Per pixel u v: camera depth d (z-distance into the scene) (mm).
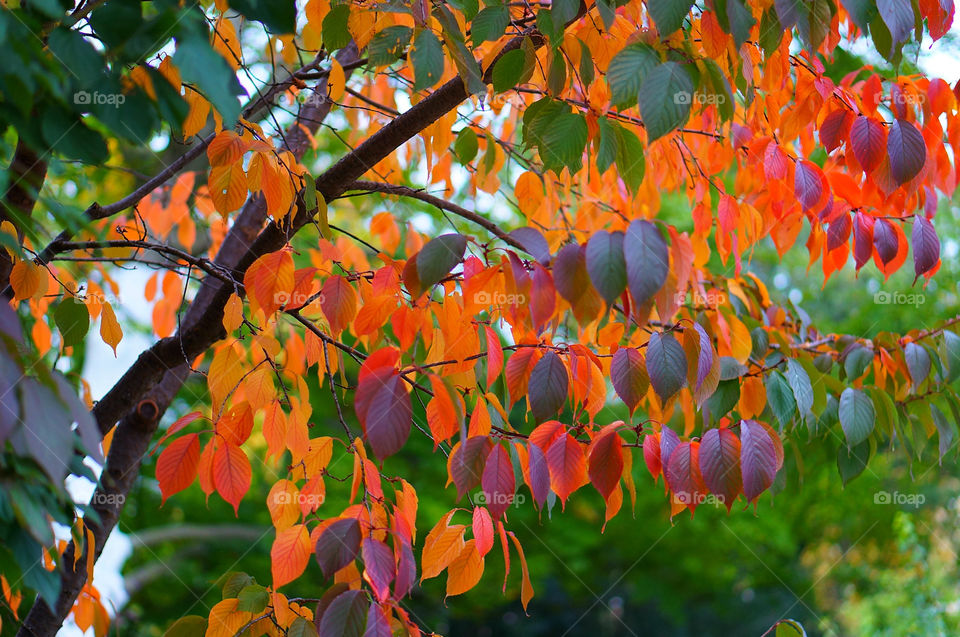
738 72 3219
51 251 3371
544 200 3975
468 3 3232
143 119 2744
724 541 9547
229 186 3188
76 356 3928
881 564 8859
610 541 9961
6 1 2809
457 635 13648
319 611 3070
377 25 3316
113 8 2730
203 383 4793
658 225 3035
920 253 3350
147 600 8008
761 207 3648
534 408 3111
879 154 3307
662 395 3105
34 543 2770
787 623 3176
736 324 3564
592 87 3451
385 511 3158
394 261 3178
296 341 3895
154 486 7906
